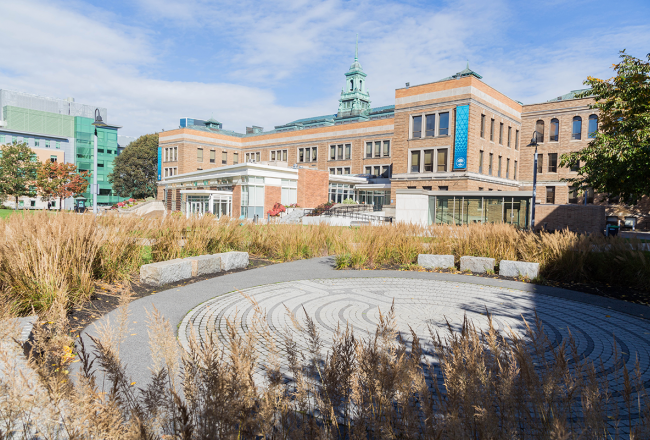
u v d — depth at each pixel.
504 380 2.05
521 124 43.91
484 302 7.69
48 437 2.03
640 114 11.84
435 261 11.45
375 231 13.13
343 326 5.92
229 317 6.18
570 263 9.93
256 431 2.08
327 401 2.32
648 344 5.40
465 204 30.27
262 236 13.60
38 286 5.89
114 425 1.89
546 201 41.78
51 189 45.00
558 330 5.99
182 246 10.80
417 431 2.04
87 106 86.12
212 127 85.00
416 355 2.33
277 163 39.31
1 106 75.62
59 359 2.39
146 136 72.19
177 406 2.01
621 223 34.69
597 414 1.98
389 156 50.66
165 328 2.46
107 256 7.99
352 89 103.75
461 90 36.88
